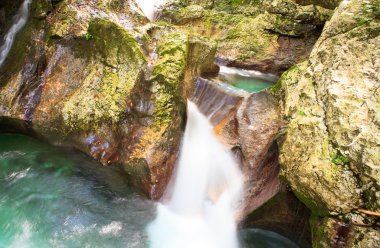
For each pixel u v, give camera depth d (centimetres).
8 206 476
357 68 395
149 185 482
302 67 486
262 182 449
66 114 550
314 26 856
